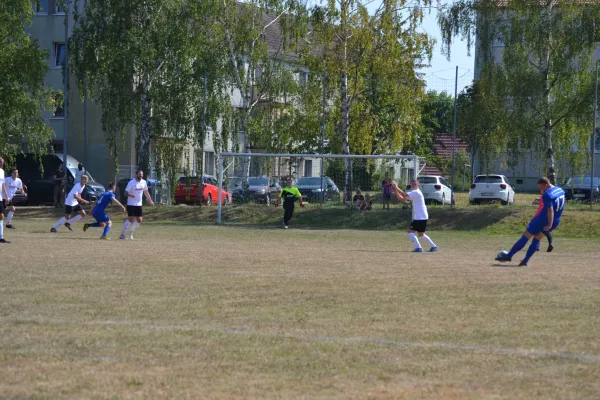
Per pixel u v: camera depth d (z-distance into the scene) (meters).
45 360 9.02
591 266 20.72
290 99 57.12
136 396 7.61
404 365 8.98
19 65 48.47
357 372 8.65
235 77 55.12
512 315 12.14
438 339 10.36
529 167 49.81
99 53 49.59
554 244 32.66
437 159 64.50
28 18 50.09
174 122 50.53
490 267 19.86
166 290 14.46
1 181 25.97
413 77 52.25
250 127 55.84
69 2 55.31
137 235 33.06
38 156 54.25
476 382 8.30
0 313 11.89
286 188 40.97
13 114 48.03
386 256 23.39
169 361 9.04
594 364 9.11
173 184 51.25
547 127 45.16
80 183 33.56
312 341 10.15
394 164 44.75
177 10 50.28
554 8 45.31
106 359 9.09
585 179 51.88
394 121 54.25
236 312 12.22
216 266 18.84
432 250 26.14
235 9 54.66
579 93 44.66
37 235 30.45
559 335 10.67
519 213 41.62
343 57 51.78
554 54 44.91
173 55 50.00
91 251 22.66
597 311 12.58
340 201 44.72
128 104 49.81
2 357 9.12
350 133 53.69
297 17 53.59
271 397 7.64
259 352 9.52
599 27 44.34
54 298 13.34
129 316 11.75
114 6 49.56
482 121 45.41
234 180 45.97
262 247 26.75
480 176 51.72
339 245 29.16
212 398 7.58
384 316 11.98
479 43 46.22
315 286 15.27
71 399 7.49
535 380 8.41
